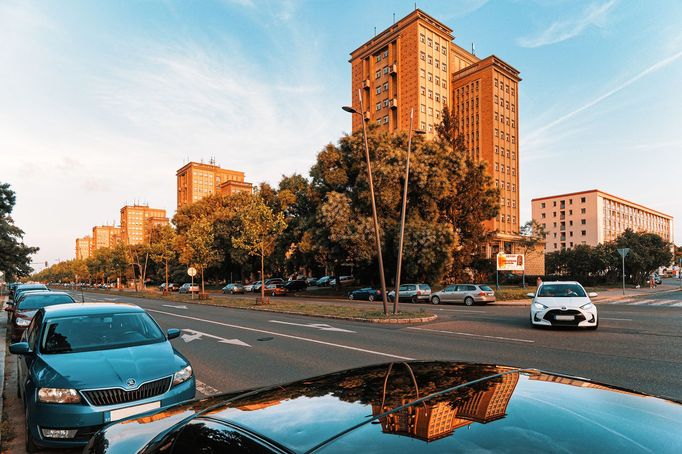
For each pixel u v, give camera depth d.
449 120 43.59
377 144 37.03
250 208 29.30
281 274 74.62
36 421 4.29
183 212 67.25
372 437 1.48
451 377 2.12
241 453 1.64
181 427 2.15
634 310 19.14
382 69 73.94
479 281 45.97
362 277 43.41
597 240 106.94
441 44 71.44
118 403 4.37
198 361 8.96
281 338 11.98
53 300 12.74
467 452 1.31
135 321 5.97
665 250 59.66
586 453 1.28
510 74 78.44
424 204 35.09
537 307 12.86
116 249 69.38
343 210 35.22
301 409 1.88
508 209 75.88
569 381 2.03
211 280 82.19
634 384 6.51
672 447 1.35
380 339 11.52
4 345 11.58
